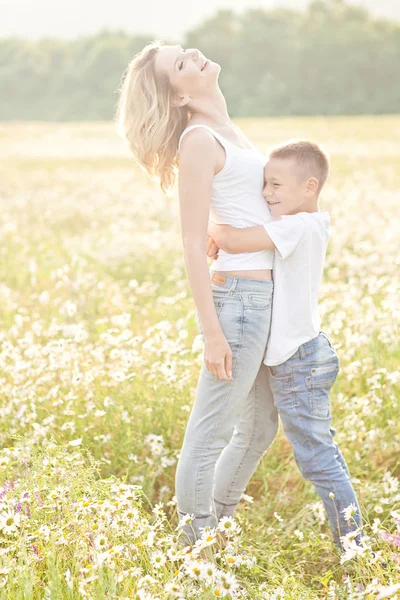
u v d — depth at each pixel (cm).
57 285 697
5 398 454
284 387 321
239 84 10969
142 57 321
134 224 1121
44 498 317
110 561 271
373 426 421
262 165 319
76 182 1878
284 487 400
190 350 509
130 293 777
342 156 2400
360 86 10338
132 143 326
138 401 437
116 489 314
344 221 1015
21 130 4928
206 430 320
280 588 271
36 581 272
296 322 315
